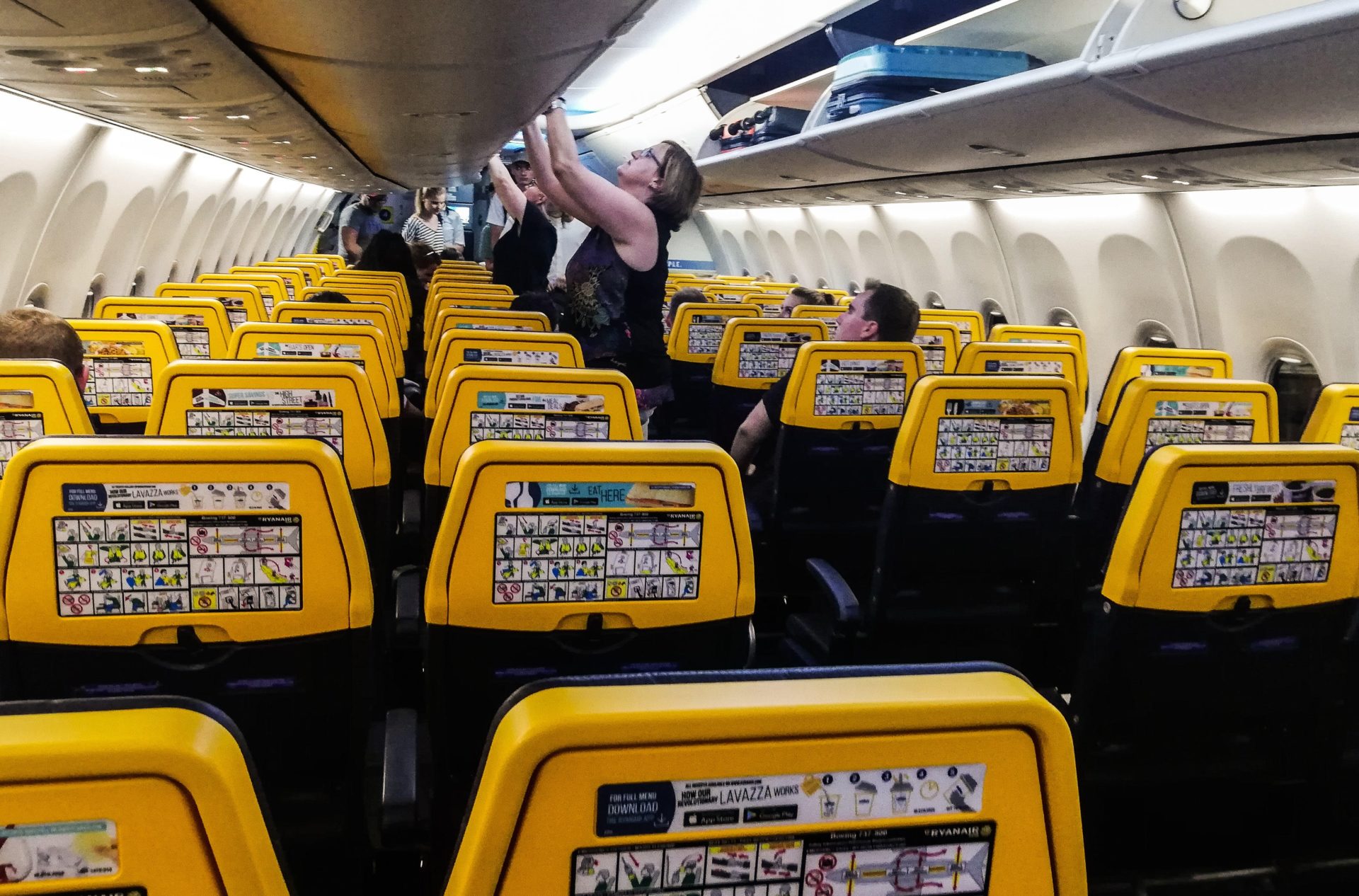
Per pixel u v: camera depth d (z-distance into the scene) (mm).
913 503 3035
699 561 1858
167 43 3959
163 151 9367
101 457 1622
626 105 12914
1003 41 7188
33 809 682
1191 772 2230
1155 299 7617
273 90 5277
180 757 691
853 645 3277
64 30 3740
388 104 5812
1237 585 2021
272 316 5840
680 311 7199
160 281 12109
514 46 4051
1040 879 855
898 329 4230
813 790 783
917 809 809
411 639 3055
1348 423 3471
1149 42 4289
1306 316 6164
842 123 6961
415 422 5469
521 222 9891
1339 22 3158
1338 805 2398
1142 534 1950
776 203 13781
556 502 1792
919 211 10648
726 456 1803
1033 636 3377
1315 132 4484
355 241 16266
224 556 1728
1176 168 5742
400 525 4488
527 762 726
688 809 768
